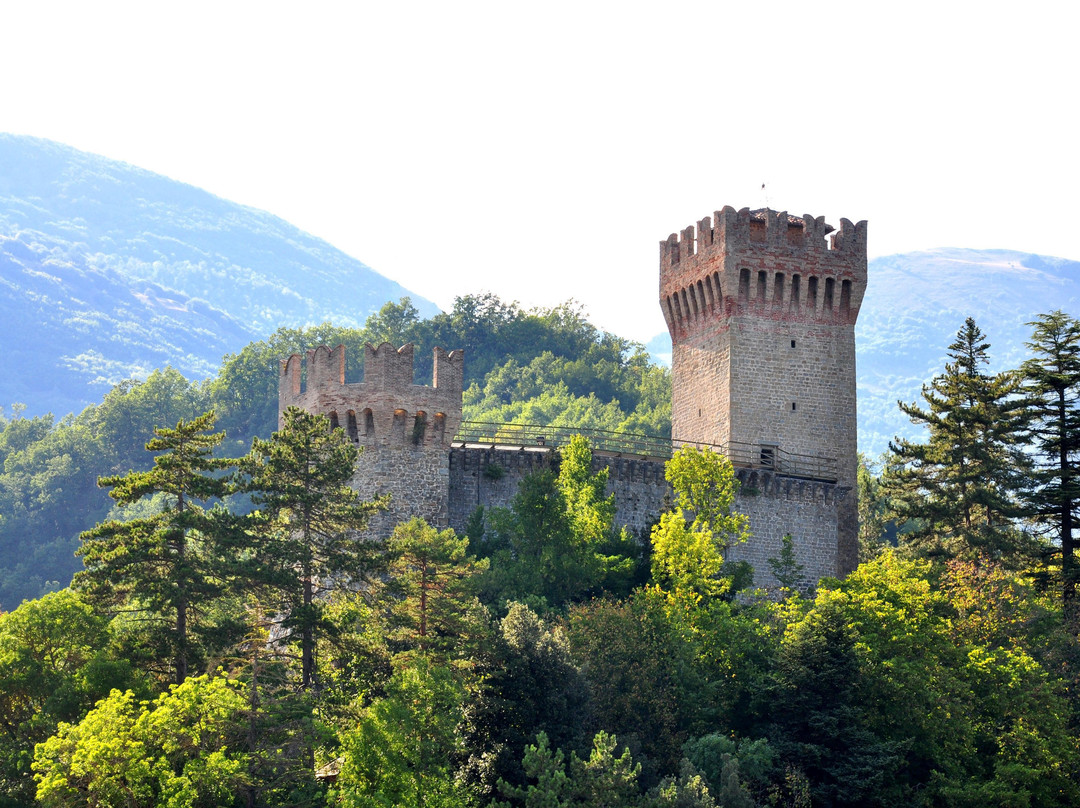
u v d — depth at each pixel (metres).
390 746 59.56
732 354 96.75
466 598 70.31
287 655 66.81
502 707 65.31
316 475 69.75
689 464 89.25
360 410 82.56
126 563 66.06
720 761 68.44
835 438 97.69
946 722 74.81
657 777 68.19
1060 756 75.75
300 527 69.44
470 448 88.25
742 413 96.31
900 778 73.62
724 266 97.12
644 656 74.25
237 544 67.44
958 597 86.38
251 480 70.12
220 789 57.91
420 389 83.25
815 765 70.88
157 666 66.69
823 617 76.44
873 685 75.06
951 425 95.62
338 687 64.38
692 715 73.81
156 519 68.94
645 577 87.25
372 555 69.00
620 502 91.75
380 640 67.00
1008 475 94.62
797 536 94.31
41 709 65.50
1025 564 93.44
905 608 80.81
